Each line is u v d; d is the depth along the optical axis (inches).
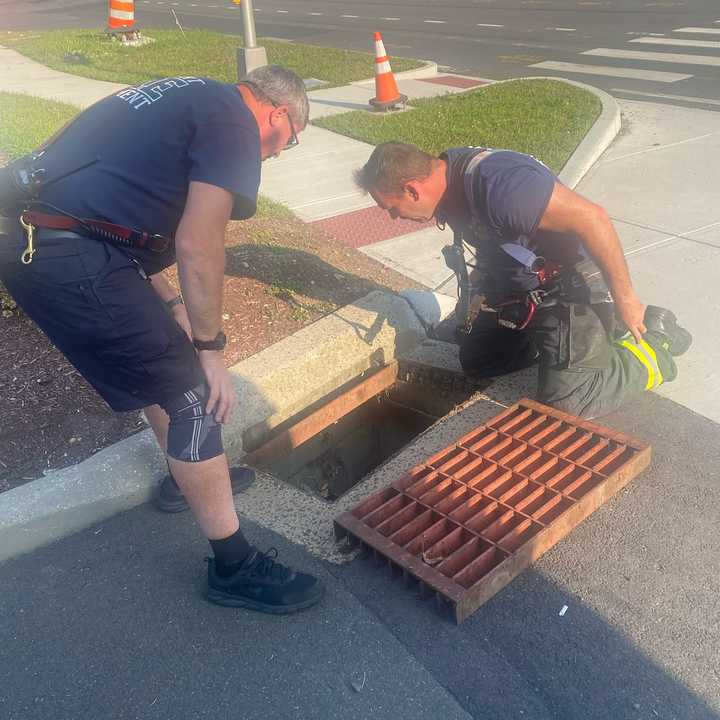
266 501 113.1
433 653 87.7
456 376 141.9
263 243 181.9
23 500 108.0
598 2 645.9
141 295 82.7
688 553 97.9
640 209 203.8
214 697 84.5
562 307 115.6
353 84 384.8
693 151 246.4
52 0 1077.1
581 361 116.9
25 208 80.0
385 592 96.3
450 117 296.0
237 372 131.3
